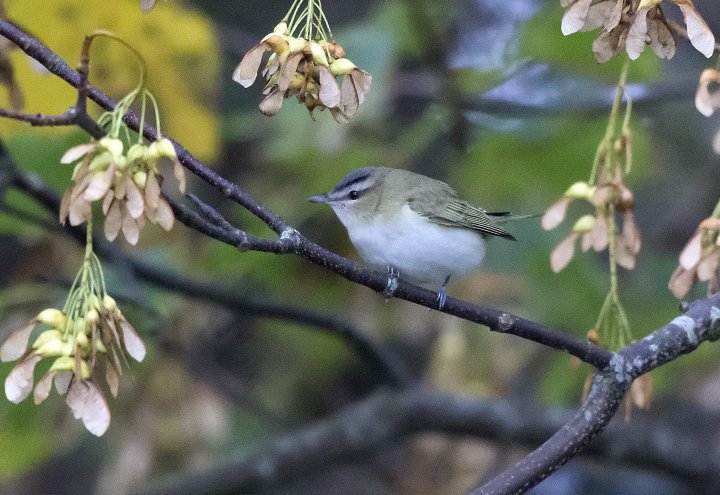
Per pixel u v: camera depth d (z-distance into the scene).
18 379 5.03
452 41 11.91
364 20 12.45
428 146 14.09
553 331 6.84
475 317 6.91
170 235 11.69
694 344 6.86
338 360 13.71
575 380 11.82
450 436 11.90
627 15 5.63
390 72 10.60
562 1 5.60
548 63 12.10
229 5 14.84
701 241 6.48
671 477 12.42
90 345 5.09
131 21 9.26
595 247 7.06
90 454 14.66
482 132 12.20
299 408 14.41
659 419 13.86
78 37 8.91
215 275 11.71
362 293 11.98
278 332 13.61
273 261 11.80
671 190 14.62
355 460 11.99
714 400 12.34
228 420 13.16
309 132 11.08
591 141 11.96
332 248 11.88
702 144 14.64
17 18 8.67
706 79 6.19
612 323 7.30
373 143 11.54
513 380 12.62
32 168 10.41
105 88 9.39
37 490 14.48
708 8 13.91
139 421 10.84
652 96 12.08
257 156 12.29
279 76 5.43
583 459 12.38
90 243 5.22
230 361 14.12
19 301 10.03
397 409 11.73
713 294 7.18
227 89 13.88
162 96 9.69
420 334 12.44
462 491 11.66
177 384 10.91
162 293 11.45
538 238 11.54
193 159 6.27
